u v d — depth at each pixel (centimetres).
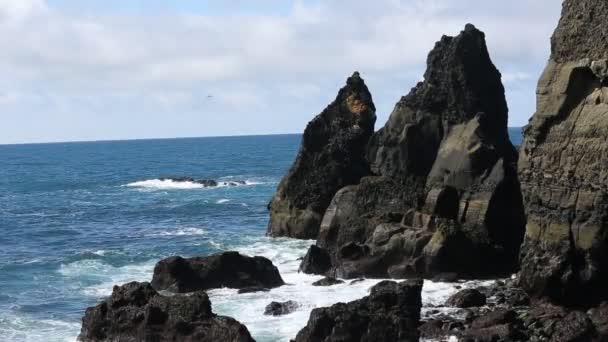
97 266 5772
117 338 3656
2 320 4262
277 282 4775
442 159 5209
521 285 4122
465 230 4847
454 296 4022
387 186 5381
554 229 3928
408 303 3588
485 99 5422
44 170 19375
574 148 3866
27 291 5000
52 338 3928
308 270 5109
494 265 4772
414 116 5584
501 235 4856
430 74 5616
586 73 3900
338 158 6544
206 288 4616
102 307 3756
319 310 3469
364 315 3450
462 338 3388
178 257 4653
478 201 4894
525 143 4147
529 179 4116
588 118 3834
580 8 3972
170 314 3594
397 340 3394
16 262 6016
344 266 4922
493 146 5062
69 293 4928
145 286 3797
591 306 3806
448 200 4950
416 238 4791
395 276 4778
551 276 3856
